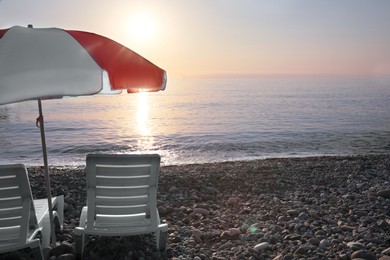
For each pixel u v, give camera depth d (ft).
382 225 18.11
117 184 13.78
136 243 15.29
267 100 266.57
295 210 21.03
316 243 15.92
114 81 10.59
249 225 19.15
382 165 41.27
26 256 14.12
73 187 28.32
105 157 13.23
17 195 12.67
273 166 41.34
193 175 33.35
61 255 13.78
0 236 12.69
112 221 14.23
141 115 146.61
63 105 205.26
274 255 15.01
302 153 59.67
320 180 32.27
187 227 18.62
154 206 14.07
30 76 9.89
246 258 14.51
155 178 13.97
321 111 165.89
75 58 10.62
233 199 24.16
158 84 11.49
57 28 12.11
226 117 138.31
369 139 77.82
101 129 96.99
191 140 76.79
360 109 178.29
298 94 370.12
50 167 45.39
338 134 86.69
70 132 90.33
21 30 11.43
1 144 69.21
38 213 15.60
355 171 37.09
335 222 19.40
